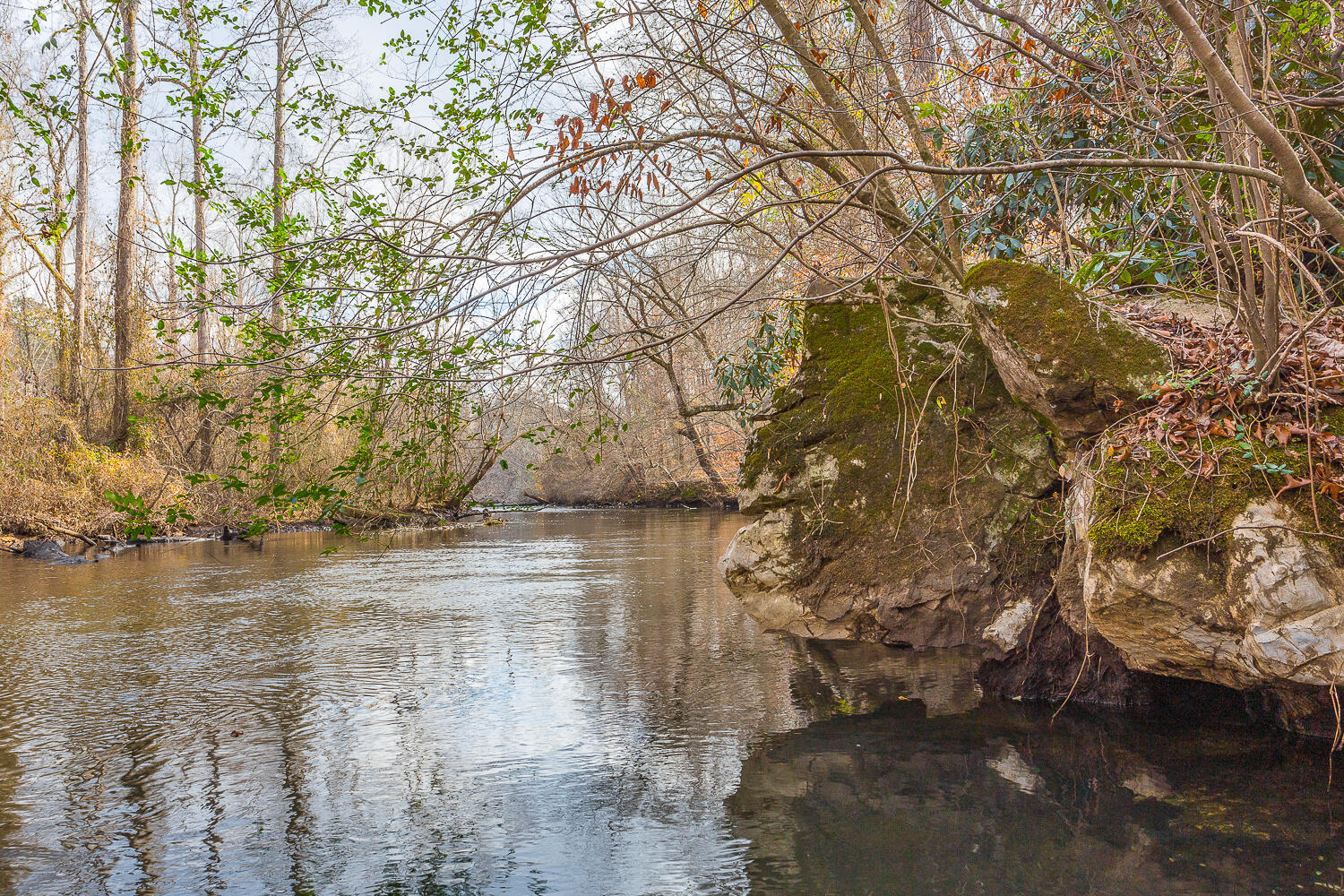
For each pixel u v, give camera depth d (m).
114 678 6.85
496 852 3.70
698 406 8.91
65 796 4.41
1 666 7.29
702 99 6.73
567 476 37.19
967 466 6.35
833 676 6.48
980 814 3.88
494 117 5.25
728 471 26.66
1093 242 7.31
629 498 36.16
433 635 8.41
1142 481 4.30
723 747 4.98
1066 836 3.59
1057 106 6.39
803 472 6.86
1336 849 3.30
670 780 4.50
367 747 5.12
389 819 4.08
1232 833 3.48
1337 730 3.93
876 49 6.46
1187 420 4.41
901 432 6.60
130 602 10.60
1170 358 4.80
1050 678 5.63
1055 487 6.03
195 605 10.37
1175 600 3.99
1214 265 4.48
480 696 6.21
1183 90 4.55
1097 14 5.84
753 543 6.94
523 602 10.34
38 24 5.82
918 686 6.08
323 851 3.73
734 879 3.39
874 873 3.38
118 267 20.95
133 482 18.86
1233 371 4.44
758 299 5.42
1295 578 3.67
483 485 40.91
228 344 11.68
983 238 7.32
